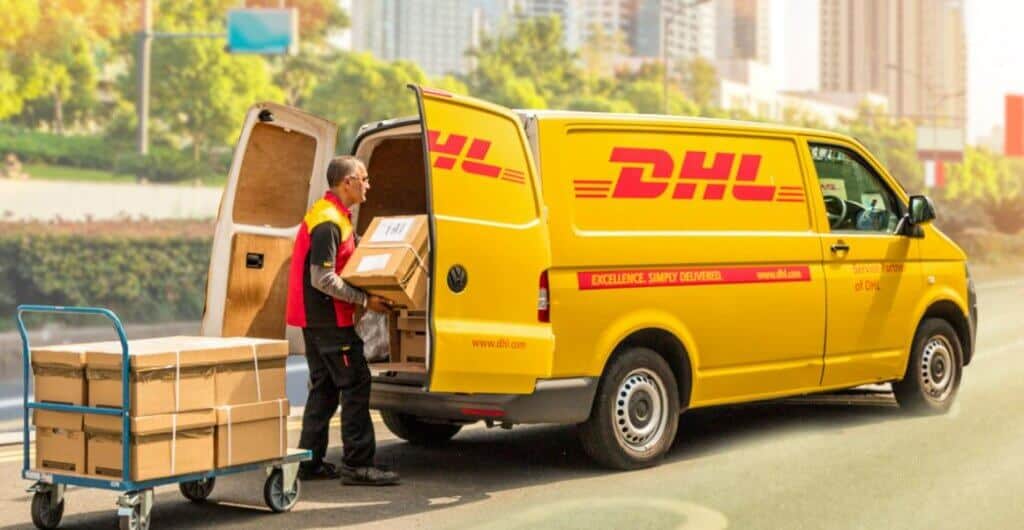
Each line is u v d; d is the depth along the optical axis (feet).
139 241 92.07
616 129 25.90
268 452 21.86
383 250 23.49
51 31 115.96
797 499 23.09
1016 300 94.58
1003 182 406.62
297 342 27.84
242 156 27.04
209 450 20.85
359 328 26.22
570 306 24.59
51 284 87.40
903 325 31.37
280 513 22.26
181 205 121.70
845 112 420.36
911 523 21.27
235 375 21.26
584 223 25.11
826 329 29.25
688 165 26.94
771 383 28.19
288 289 25.94
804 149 29.40
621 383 25.58
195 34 112.16
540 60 215.92
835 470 25.82
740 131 28.07
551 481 25.00
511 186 23.94
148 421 19.85
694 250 26.61
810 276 28.89
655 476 25.32
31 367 21.12
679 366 26.71
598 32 269.85
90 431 20.34
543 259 24.18
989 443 28.81
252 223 27.35
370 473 24.48
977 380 41.34
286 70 151.23
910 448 28.25
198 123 128.36
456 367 22.88
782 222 28.58
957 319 33.37
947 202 252.01
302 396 41.65
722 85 343.87
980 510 22.24
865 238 30.32
